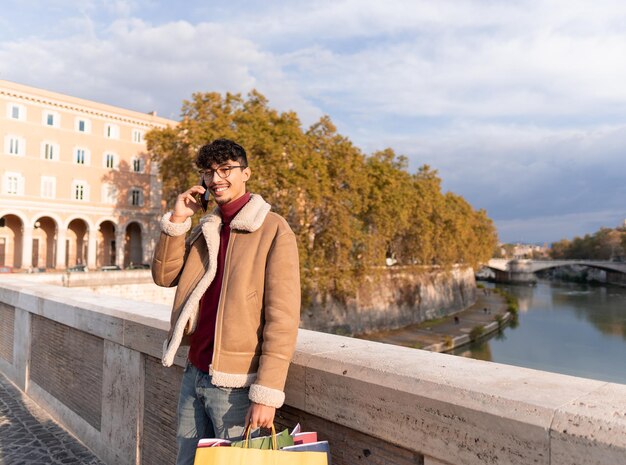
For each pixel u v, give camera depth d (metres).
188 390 2.41
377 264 41.66
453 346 44.22
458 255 67.38
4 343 7.39
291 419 2.73
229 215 2.34
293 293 2.08
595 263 119.31
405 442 2.05
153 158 37.50
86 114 48.41
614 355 45.22
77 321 5.01
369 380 2.20
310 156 33.19
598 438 1.45
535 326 60.22
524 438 1.64
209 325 2.27
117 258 50.28
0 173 42.84
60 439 5.01
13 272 39.75
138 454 4.04
